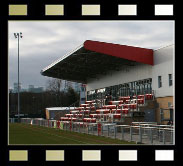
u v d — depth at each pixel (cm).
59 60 3119
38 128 3306
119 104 3023
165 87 2559
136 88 3033
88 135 2153
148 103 2644
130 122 2519
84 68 3503
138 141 1563
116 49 2555
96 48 2472
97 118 2995
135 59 2653
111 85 3591
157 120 2638
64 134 2341
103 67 3366
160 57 2631
